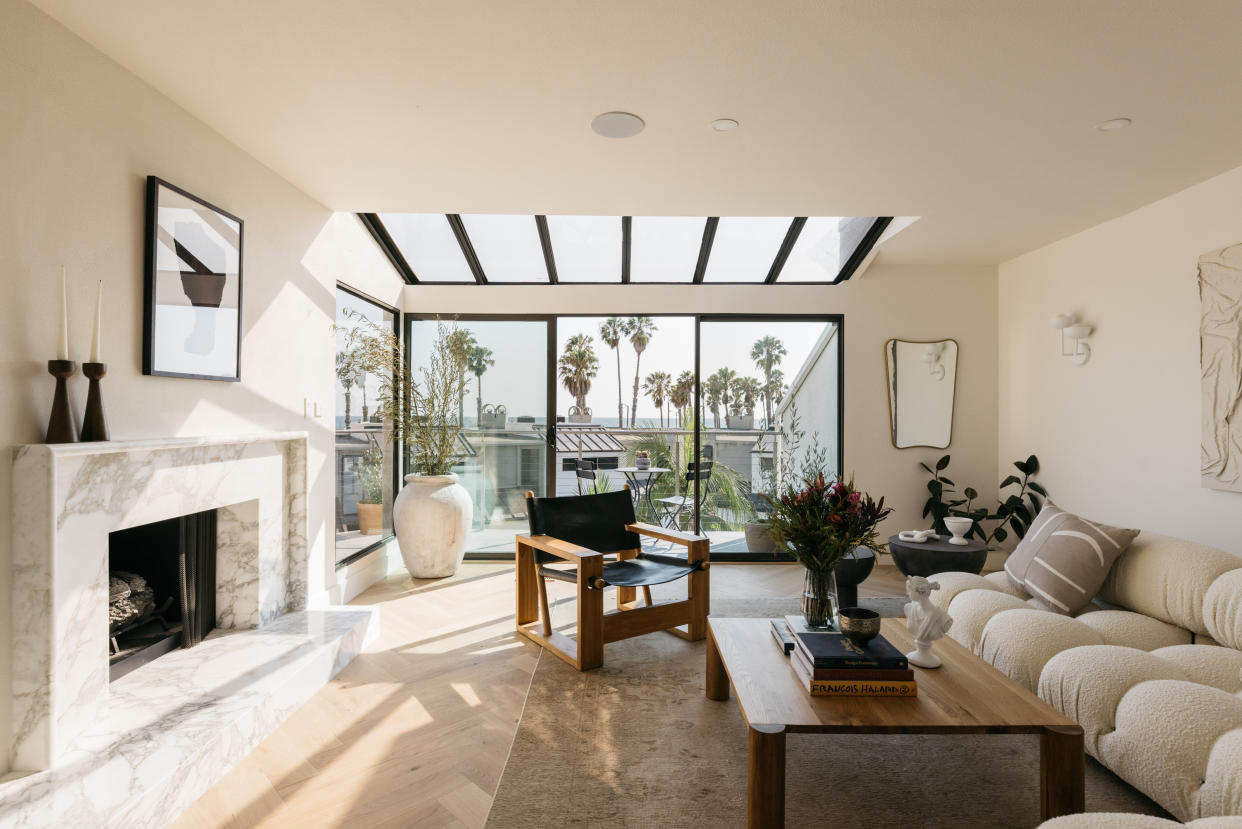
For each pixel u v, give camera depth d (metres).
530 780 2.19
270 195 3.34
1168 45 2.22
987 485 5.31
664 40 2.22
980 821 2.00
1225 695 1.97
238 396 3.05
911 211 4.01
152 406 2.49
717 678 2.78
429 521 4.70
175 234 2.59
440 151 3.14
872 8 2.03
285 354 3.47
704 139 3.02
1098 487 4.23
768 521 2.47
